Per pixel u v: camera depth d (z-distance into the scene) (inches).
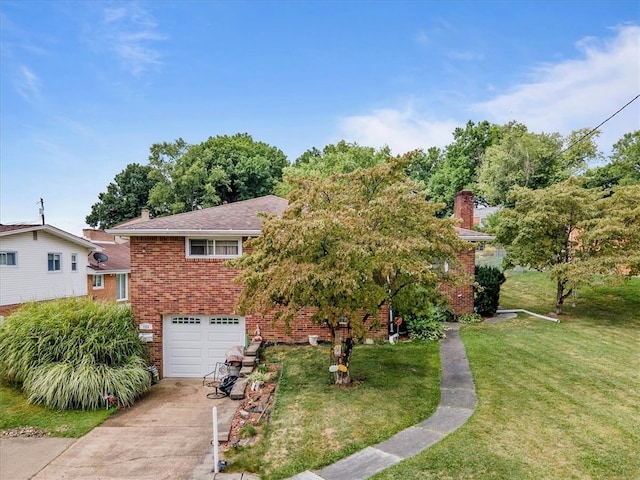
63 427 351.6
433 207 374.6
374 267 316.5
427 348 485.1
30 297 813.2
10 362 423.2
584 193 619.2
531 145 1510.8
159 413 386.3
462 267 382.0
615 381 358.6
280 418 310.3
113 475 267.4
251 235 497.4
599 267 567.2
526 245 641.6
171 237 508.1
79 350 420.2
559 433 267.0
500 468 229.0
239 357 450.6
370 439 274.7
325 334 515.8
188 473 265.4
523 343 487.8
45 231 851.4
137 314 508.7
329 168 1456.7
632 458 233.8
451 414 306.0
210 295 508.1
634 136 1480.1
